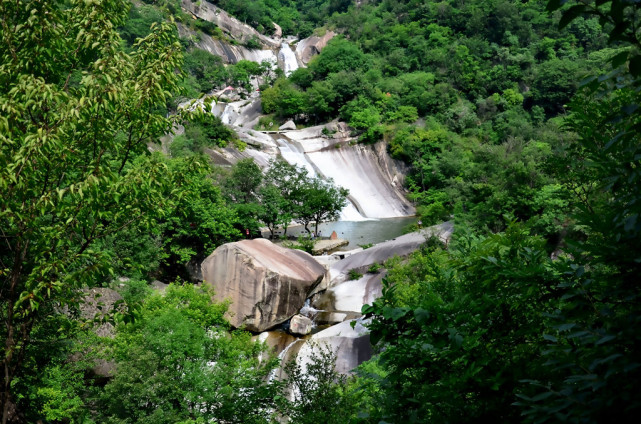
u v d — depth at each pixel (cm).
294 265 2733
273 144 6750
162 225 3108
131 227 848
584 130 417
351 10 12712
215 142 5972
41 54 763
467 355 342
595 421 218
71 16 811
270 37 13312
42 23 719
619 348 252
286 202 4619
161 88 739
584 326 279
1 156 607
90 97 688
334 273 3120
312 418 886
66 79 826
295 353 2244
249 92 10431
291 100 8250
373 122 7388
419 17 11194
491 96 8412
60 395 1348
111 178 696
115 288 2128
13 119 650
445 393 339
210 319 1953
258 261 2541
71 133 714
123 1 863
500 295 368
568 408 246
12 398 1134
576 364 254
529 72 8906
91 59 844
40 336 1042
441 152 7069
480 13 10212
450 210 4575
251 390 1267
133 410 1336
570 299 315
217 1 12575
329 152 7075
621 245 274
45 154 665
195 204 3331
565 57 9462
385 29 10956
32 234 711
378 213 6494
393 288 373
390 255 3152
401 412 374
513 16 10038
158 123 773
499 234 393
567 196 542
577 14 214
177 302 1939
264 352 2233
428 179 6844
